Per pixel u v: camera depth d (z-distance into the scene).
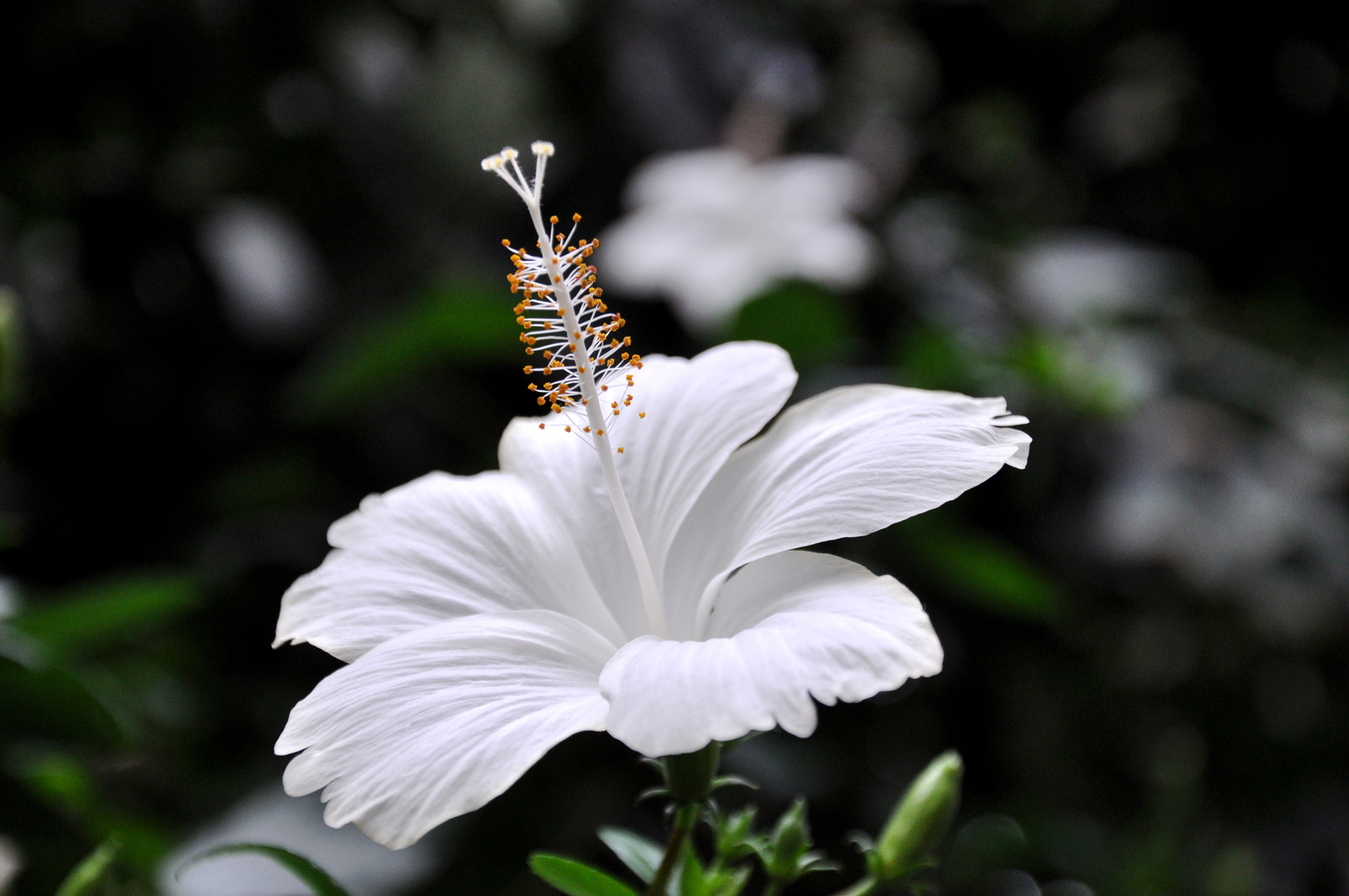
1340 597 0.89
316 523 0.98
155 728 0.86
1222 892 0.84
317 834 0.79
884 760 0.86
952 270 1.05
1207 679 0.98
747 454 0.66
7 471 0.93
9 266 0.92
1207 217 1.16
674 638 0.66
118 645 0.86
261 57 1.05
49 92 1.00
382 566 0.66
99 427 0.96
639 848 0.66
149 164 1.02
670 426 0.67
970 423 0.65
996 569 0.84
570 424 0.67
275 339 0.98
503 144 1.15
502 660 0.64
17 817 0.73
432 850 0.80
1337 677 0.97
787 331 0.90
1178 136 1.17
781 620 0.63
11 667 0.72
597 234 1.11
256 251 0.98
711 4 1.17
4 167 1.01
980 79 1.21
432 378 0.98
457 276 0.95
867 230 1.06
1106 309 1.00
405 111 1.12
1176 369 1.00
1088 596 0.92
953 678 0.91
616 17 1.13
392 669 0.63
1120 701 0.96
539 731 0.62
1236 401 0.98
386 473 0.99
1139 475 0.91
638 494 0.67
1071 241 1.09
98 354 0.97
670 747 0.61
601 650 0.65
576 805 0.83
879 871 0.68
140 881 0.73
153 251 1.00
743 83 1.15
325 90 1.08
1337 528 0.91
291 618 0.65
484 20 1.14
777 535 0.64
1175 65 1.17
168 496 0.98
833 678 0.61
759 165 1.04
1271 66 1.12
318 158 1.07
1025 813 0.87
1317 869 0.91
